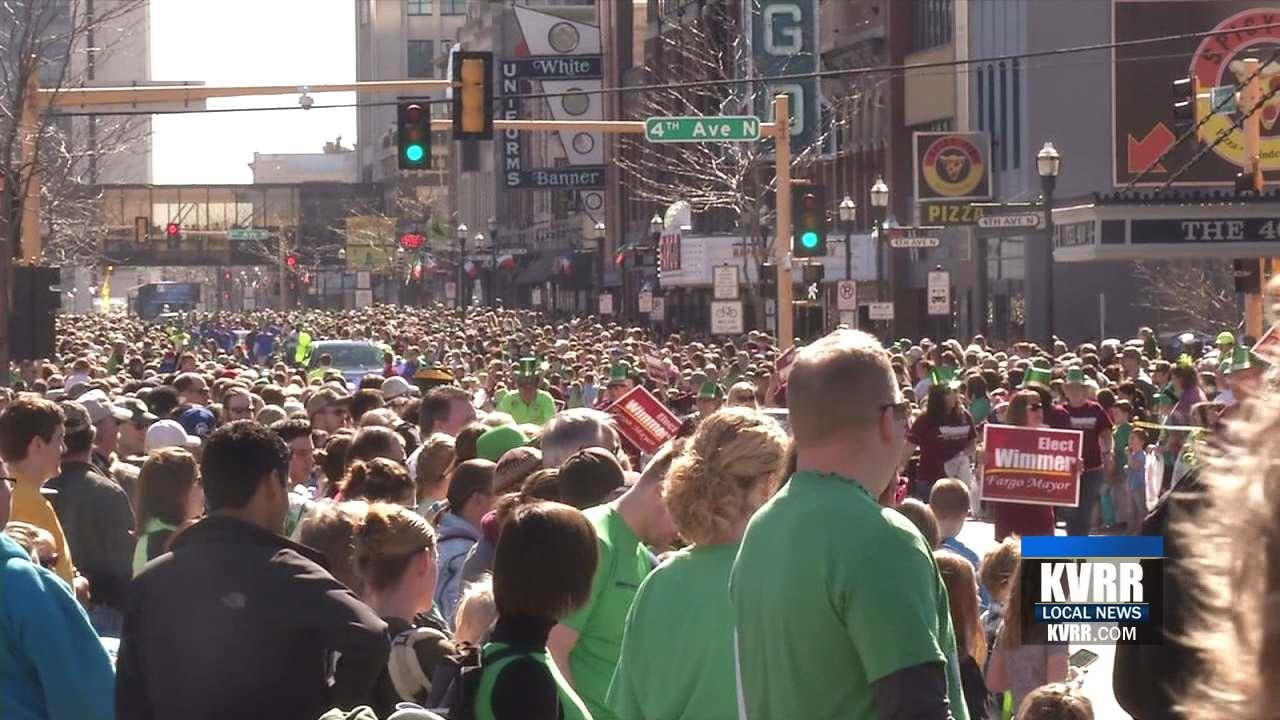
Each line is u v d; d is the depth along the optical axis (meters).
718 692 8.97
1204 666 3.09
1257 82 51.44
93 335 105.00
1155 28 89.50
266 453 9.68
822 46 117.81
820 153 102.88
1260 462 3.01
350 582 11.78
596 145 162.38
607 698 9.55
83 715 9.55
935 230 102.62
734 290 57.78
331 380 45.75
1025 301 94.94
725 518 9.10
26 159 43.72
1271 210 82.75
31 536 11.92
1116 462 35.31
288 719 9.13
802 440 7.30
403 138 46.16
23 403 14.15
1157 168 87.56
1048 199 60.62
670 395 40.25
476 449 18.38
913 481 32.47
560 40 164.00
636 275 150.88
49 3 59.53
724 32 116.88
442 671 8.52
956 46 102.50
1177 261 92.12
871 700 6.94
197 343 114.94
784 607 6.96
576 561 8.46
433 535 10.69
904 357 48.50
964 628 12.09
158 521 14.55
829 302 91.31
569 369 50.16
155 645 9.23
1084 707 10.33
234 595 9.19
